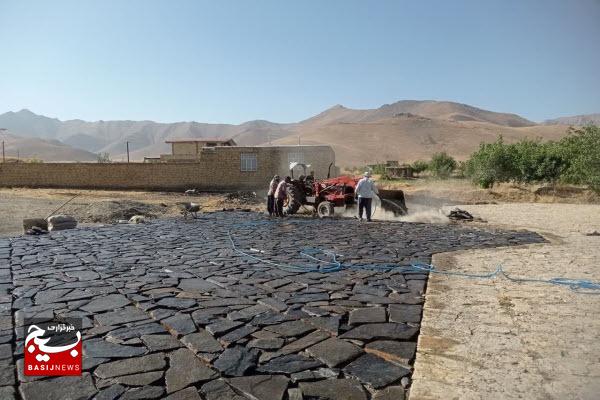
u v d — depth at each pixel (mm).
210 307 5336
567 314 5191
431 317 5090
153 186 30141
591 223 14500
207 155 29906
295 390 3416
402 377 3662
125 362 3869
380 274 7145
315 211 16328
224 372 3672
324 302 5578
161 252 8938
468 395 3338
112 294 5879
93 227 13086
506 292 6148
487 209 19547
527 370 3748
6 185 30016
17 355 4004
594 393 3342
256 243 10062
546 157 26688
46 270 7297
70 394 3344
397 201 16438
